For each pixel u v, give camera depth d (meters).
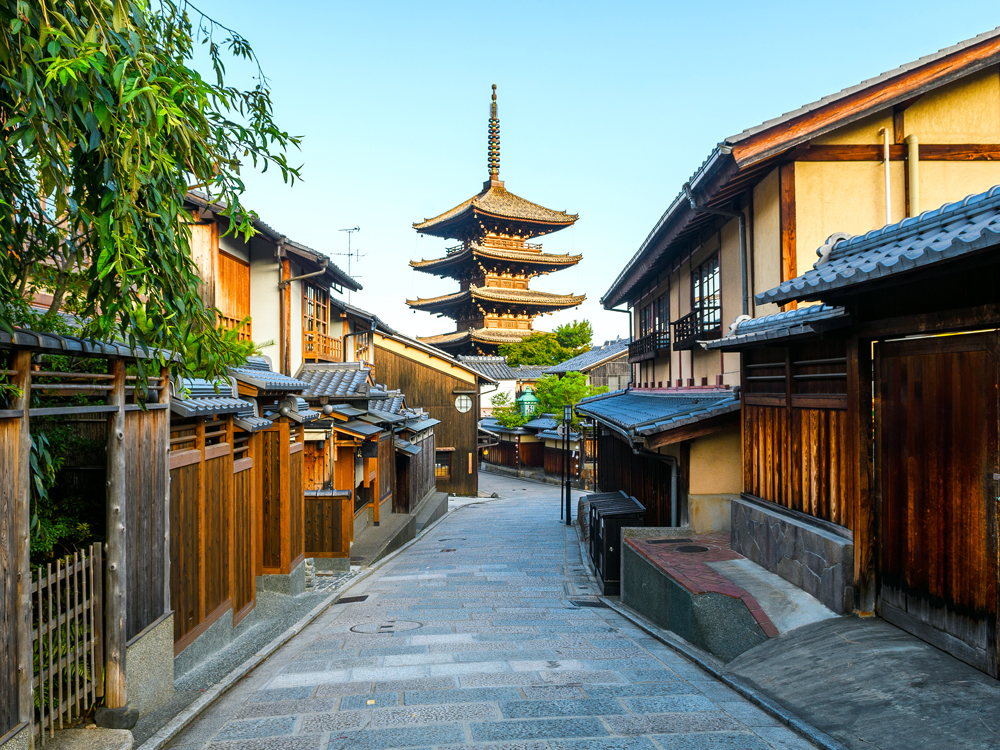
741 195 11.81
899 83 10.00
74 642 4.55
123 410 4.97
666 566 8.55
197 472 6.95
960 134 10.37
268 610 9.70
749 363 9.58
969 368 4.99
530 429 49.06
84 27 3.14
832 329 6.60
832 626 6.14
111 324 3.46
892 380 6.00
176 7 3.92
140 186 3.37
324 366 17.97
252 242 16.20
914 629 5.60
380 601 10.78
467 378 36.66
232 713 5.28
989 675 4.70
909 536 5.71
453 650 7.34
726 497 10.74
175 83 3.17
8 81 2.80
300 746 4.44
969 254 4.07
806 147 10.18
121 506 4.92
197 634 6.86
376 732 4.65
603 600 11.02
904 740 4.02
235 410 7.69
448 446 36.47
